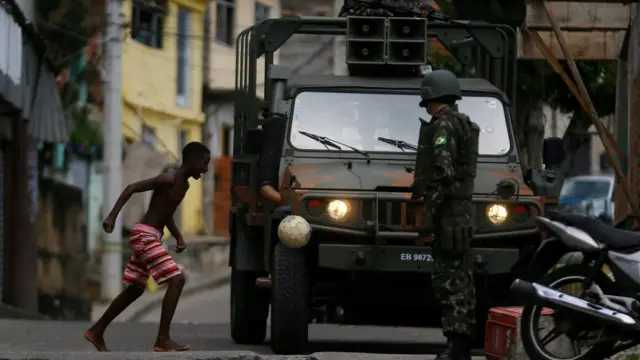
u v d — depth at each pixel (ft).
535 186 55.88
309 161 56.95
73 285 131.64
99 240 165.99
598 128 65.05
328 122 58.03
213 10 214.48
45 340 64.80
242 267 60.59
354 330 89.35
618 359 45.21
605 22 71.72
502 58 63.93
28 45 101.30
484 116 58.59
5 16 87.20
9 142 108.27
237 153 63.62
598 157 252.42
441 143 41.34
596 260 40.09
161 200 50.19
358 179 53.62
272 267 53.52
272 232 55.21
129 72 188.24
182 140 207.62
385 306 56.24
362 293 54.75
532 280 40.91
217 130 217.77
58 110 113.70
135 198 171.73
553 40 77.46
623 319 39.06
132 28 183.83
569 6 71.46
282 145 57.31
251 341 65.92
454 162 41.57
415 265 52.34
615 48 77.51
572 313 40.29
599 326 40.29
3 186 107.96
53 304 125.08
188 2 206.08
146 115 194.70
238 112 63.87
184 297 162.91
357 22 59.26
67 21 122.31
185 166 50.26
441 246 41.73
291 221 50.16
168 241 187.11
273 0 226.99
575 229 40.27
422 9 62.28
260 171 56.49
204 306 153.17
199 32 210.18
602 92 100.83
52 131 112.68
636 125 71.15
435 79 42.24
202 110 214.69
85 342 63.77
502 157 57.57
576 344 41.50
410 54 59.52
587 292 39.99
